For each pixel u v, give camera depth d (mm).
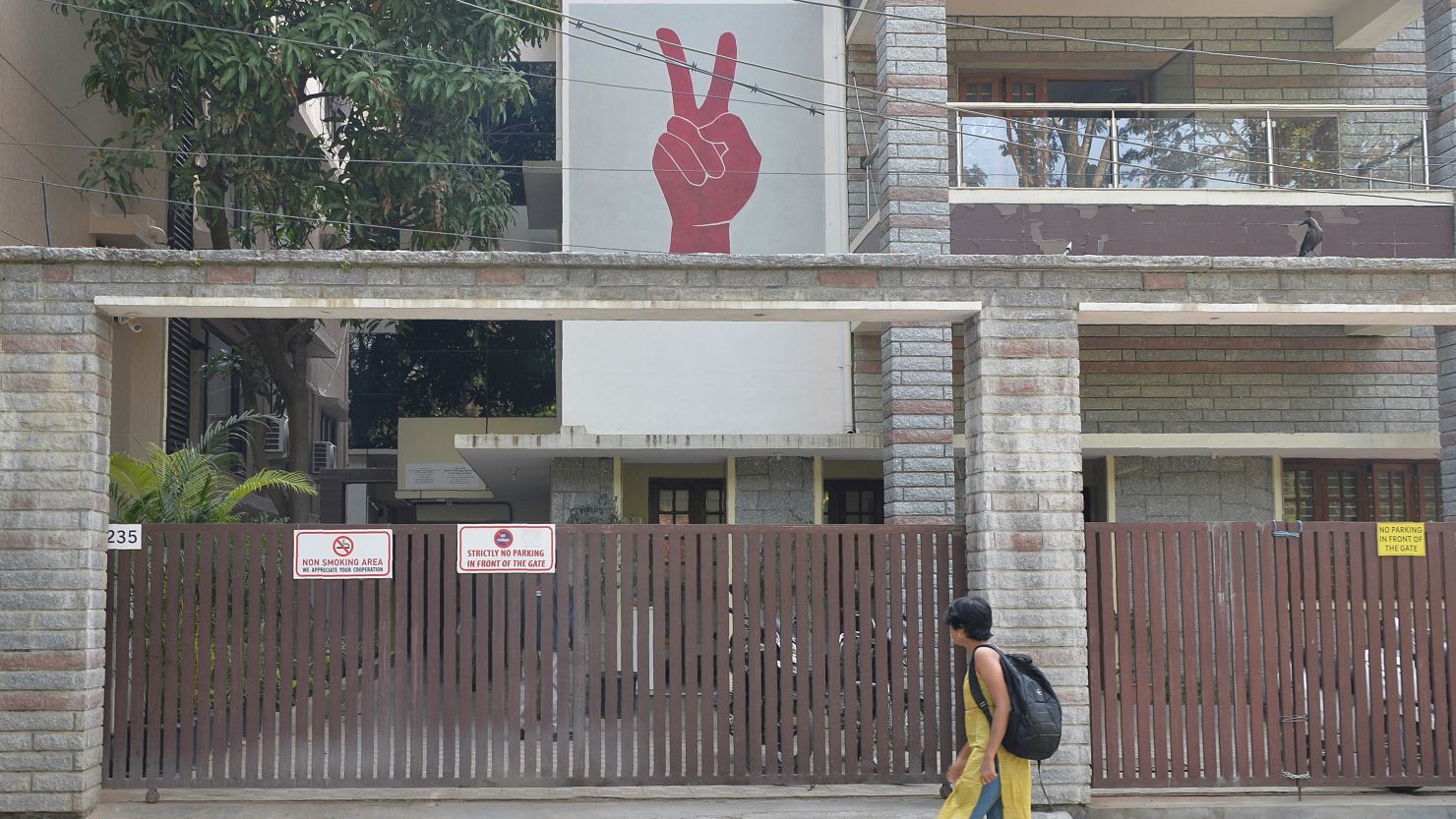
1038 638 9148
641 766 9234
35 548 8633
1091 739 9312
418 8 16156
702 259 9125
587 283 9133
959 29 17344
